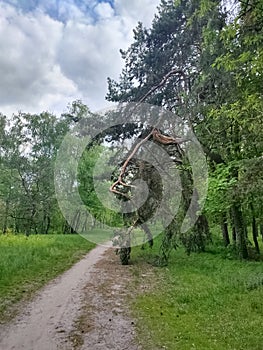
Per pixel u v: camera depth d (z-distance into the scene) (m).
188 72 13.76
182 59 14.00
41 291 8.40
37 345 4.89
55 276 10.47
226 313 6.35
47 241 19.53
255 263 12.48
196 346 4.75
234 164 11.34
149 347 4.80
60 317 6.29
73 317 6.29
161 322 5.91
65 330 5.56
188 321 5.94
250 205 12.45
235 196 10.30
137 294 8.19
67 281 9.79
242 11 5.64
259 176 9.11
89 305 7.17
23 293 8.08
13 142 32.47
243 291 8.04
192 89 12.10
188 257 14.37
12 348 4.78
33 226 33.91
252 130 8.85
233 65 6.03
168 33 13.85
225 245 17.77
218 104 10.88
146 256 14.95
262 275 9.55
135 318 6.19
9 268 10.34
